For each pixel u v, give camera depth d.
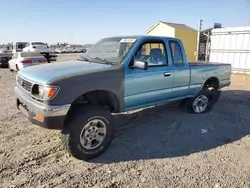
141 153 3.66
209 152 3.73
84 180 2.92
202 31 17.77
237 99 7.46
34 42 22.25
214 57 15.27
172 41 4.69
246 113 5.91
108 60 4.08
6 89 8.80
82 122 3.29
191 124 4.99
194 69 5.14
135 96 4.04
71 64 4.03
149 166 3.28
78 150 3.32
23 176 2.97
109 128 3.62
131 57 3.90
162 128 4.74
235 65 14.08
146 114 5.61
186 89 5.08
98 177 2.99
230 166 3.28
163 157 3.54
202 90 5.59
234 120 5.35
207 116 5.56
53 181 2.89
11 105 6.37
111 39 4.57
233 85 10.17
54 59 21.20
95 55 4.46
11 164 3.24
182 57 4.90
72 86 3.19
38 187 2.76
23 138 4.13
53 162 3.35
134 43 4.01
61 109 3.11
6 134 4.29
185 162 3.39
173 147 3.89
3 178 2.92
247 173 3.10
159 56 4.43
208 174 3.07
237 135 4.47
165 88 4.57
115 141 4.07
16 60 13.88
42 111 3.07
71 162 3.36
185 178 2.97
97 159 3.47
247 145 4.02
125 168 3.22
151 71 4.21
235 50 13.94
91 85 3.39
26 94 3.50
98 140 3.53
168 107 6.18
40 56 14.13
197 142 4.11
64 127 3.29
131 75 3.88
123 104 3.90
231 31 13.96
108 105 3.92
